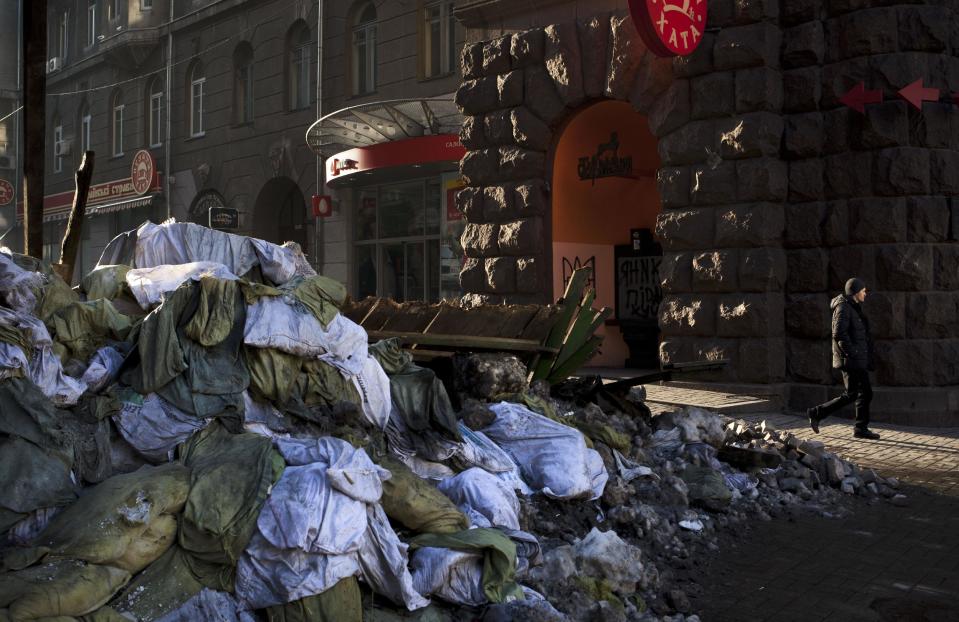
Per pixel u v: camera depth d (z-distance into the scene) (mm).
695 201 11227
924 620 4168
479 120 13570
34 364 3760
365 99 19047
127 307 4695
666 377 7328
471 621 3707
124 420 3898
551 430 5457
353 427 4547
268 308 4398
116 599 3199
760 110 10758
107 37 27391
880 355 10219
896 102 10156
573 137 13656
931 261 10156
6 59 33906
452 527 4039
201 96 24234
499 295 13320
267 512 3459
